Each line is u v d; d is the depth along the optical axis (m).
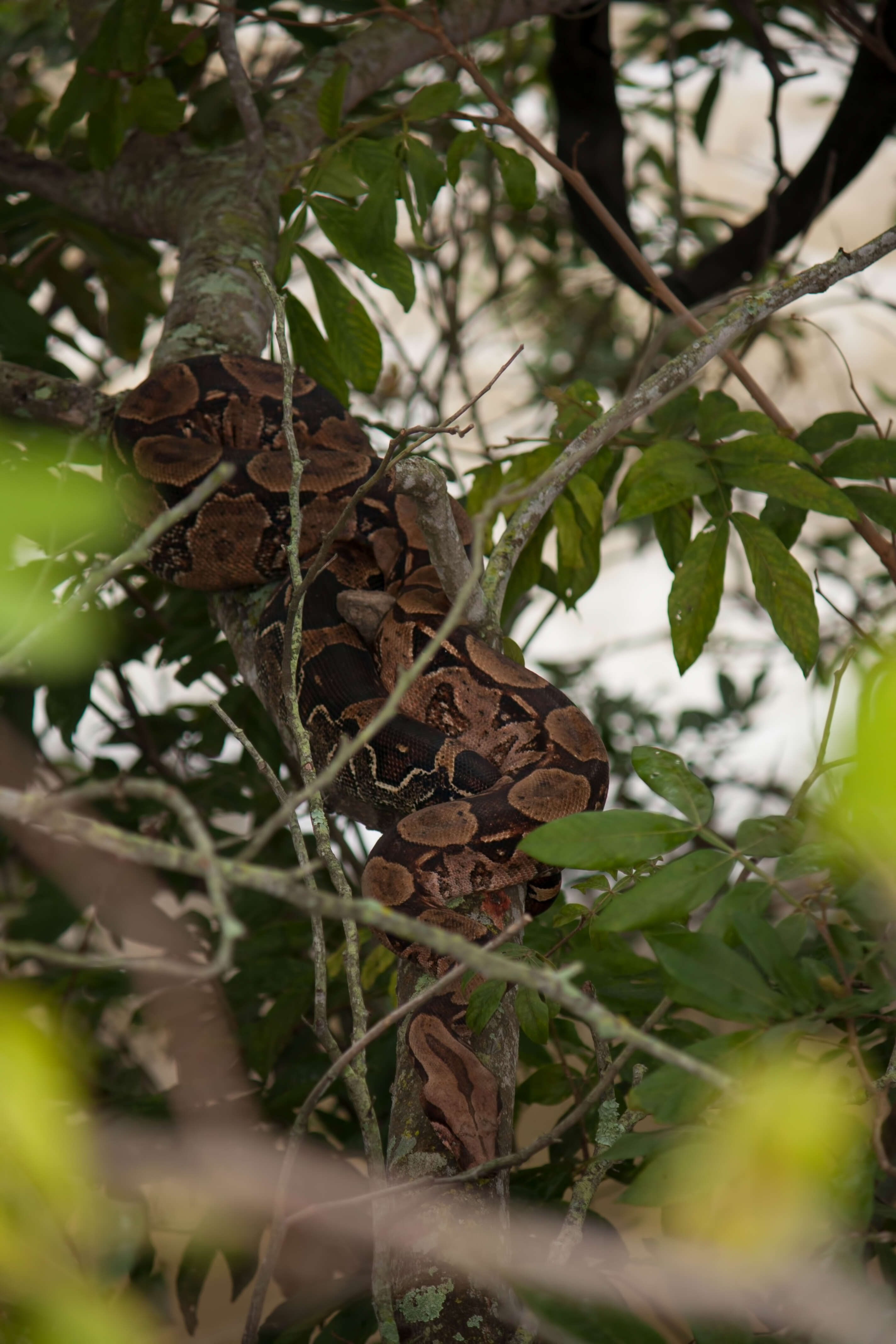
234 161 10.37
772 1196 3.57
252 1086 8.09
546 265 14.98
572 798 6.80
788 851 4.23
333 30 10.69
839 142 10.73
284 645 6.39
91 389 9.21
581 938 6.43
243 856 3.04
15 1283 3.09
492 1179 4.92
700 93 18.69
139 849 2.87
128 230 10.77
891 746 2.34
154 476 8.46
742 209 15.08
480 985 5.20
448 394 16.77
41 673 8.09
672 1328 5.70
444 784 7.19
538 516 6.95
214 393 8.98
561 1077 6.73
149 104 8.47
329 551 5.52
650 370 12.30
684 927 4.48
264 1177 7.06
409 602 7.75
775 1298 4.79
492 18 10.47
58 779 10.98
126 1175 6.92
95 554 7.58
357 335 7.67
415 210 9.18
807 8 12.39
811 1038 4.39
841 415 7.21
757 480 6.43
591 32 10.28
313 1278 7.25
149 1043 10.62
